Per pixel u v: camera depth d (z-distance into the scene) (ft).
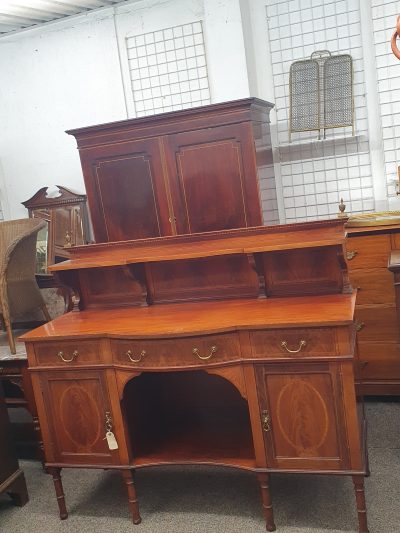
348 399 7.30
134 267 9.37
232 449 8.46
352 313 7.38
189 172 11.94
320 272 8.69
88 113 16.26
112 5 15.33
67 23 15.89
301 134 14.11
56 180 17.01
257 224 11.76
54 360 8.52
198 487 9.30
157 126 11.93
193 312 8.71
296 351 7.38
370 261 11.25
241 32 13.76
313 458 7.59
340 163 13.93
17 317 13.48
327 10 13.46
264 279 8.93
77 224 16.08
